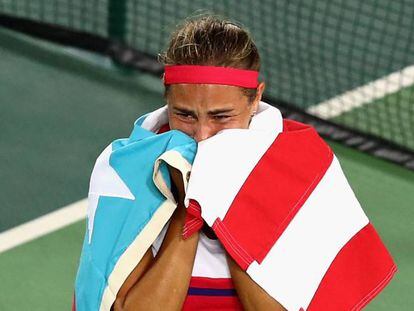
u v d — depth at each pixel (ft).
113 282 38.86
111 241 39.40
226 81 37.32
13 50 103.81
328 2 115.03
